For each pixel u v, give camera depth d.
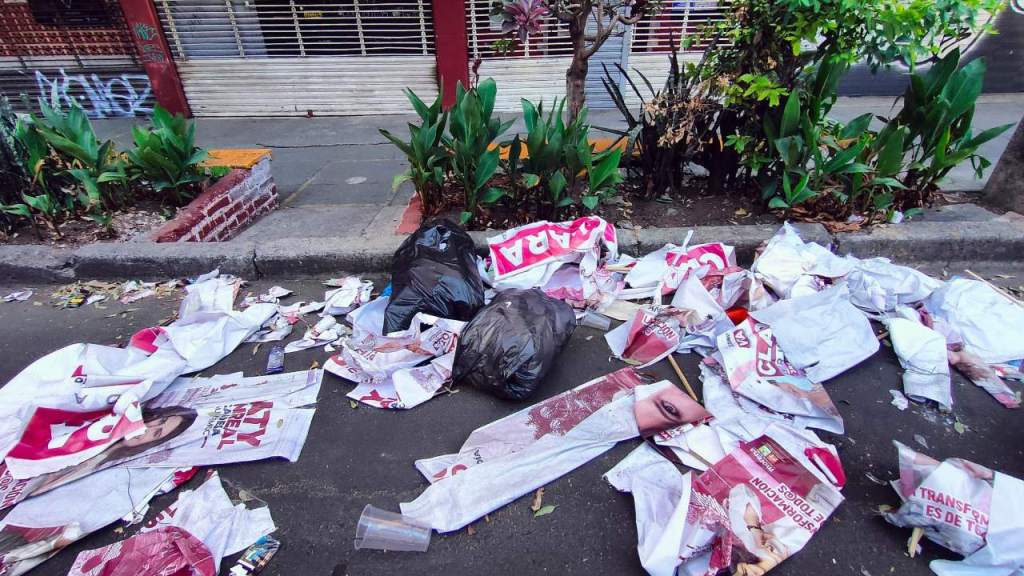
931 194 3.65
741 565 1.48
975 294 2.54
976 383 2.20
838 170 3.07
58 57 6.97
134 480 1.82
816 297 2.52
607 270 3.03
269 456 1.93
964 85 3.13
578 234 2.98
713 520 1.55
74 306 2.99
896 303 2.65
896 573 1.49
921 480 1.61
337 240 3.25
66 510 1.71
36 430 1.92
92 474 1.84
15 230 3.56
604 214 3.47
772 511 1.64
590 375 2.34
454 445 1.99
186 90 7.22
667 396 2.10
